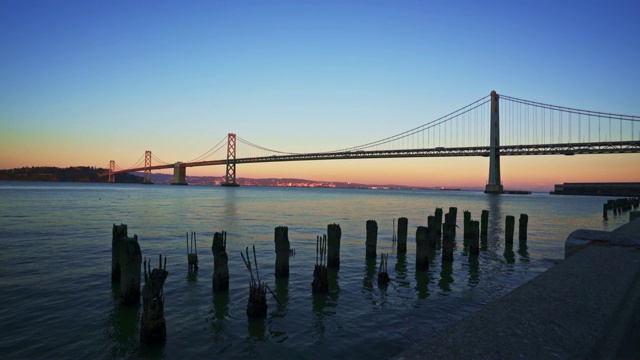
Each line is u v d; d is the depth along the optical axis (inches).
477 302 323.9
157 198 2105.1
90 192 2792.8
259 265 447.2
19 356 214.8
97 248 530.3
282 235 388.5
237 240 636.1
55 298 313.4
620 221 1095.6
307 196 2901.1
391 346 233.8
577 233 164.7
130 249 297.1
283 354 221.5
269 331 254.2
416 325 268.8
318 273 341.1
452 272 433.4
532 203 2236.7
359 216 1149.1
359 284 374.9
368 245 485.7
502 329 73.9
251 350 226.4
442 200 2596.0
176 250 533.3
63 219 917.8
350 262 474.0
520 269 453.7
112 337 241.3
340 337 246.2
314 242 625.6
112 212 1147.9
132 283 297.9
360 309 301.6
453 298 334.3
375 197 3048.7
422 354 64.2
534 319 78.5
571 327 74.7
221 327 260.1
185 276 391.5
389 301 323.0
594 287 99.8
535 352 64.2
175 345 231.6
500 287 372.2
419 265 433.1
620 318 79.2
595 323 76.4
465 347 66.3
